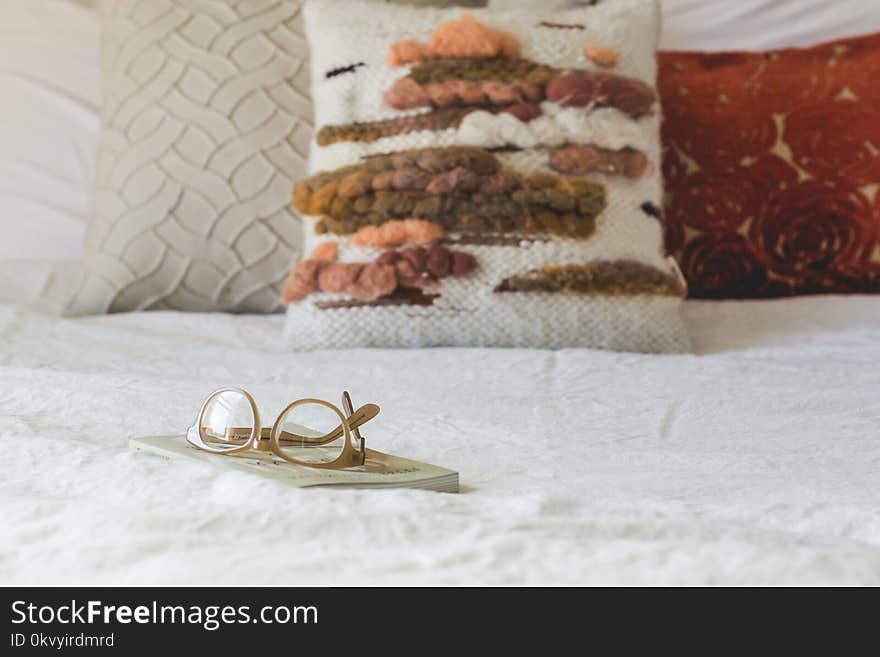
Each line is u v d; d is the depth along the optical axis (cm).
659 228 142
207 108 162
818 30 195
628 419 92
